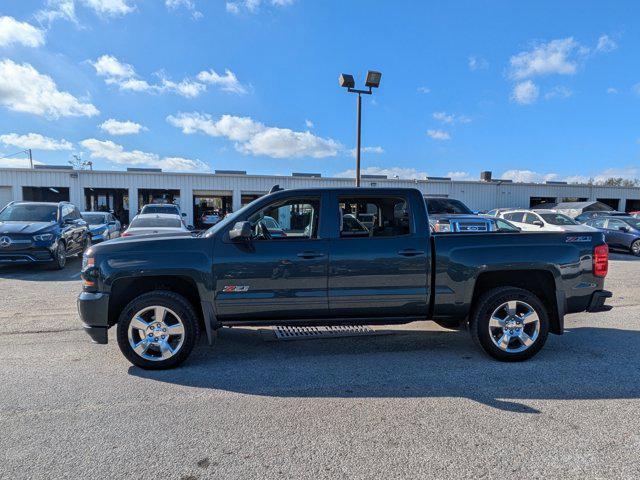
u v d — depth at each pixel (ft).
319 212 14.49
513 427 10.23
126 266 13.70
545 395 12.06
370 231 14.66
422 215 14.70
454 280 14.49
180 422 10.47
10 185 86.07
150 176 92.63
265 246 14.08
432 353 15.71
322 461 8.80
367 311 14.47
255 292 14.02
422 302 14.55
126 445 9.41
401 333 18.30
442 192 108.68
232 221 14.35
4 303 23.71
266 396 12.01
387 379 13.25
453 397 11.94
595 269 14.99
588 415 10.85
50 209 37.96
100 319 13.76
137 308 13.71
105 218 56.80
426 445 9.43
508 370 13.99
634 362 14.78
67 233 37.45
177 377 13.38
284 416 10.79
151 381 13.06
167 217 38.70
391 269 14.32
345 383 12.94
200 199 95.55
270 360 14.96
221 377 13.39
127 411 11.05
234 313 14.10
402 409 11.19
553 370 13.98
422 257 14.39
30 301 24.25
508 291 14.57
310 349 16.17
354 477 8.25
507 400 11.73
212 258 13.89
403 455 9.02
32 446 9.36
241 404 11.49
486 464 8.70
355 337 17.62
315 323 14.48
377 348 16.31
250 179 97.45
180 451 9.18
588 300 15.05
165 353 13.88
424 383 12.92
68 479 8.18
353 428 10.18
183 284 14.71
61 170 88.12
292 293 14.10
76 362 14.67
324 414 10.91
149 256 13.80
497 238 14.78
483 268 14.43
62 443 9.48
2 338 17.39
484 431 10.04
